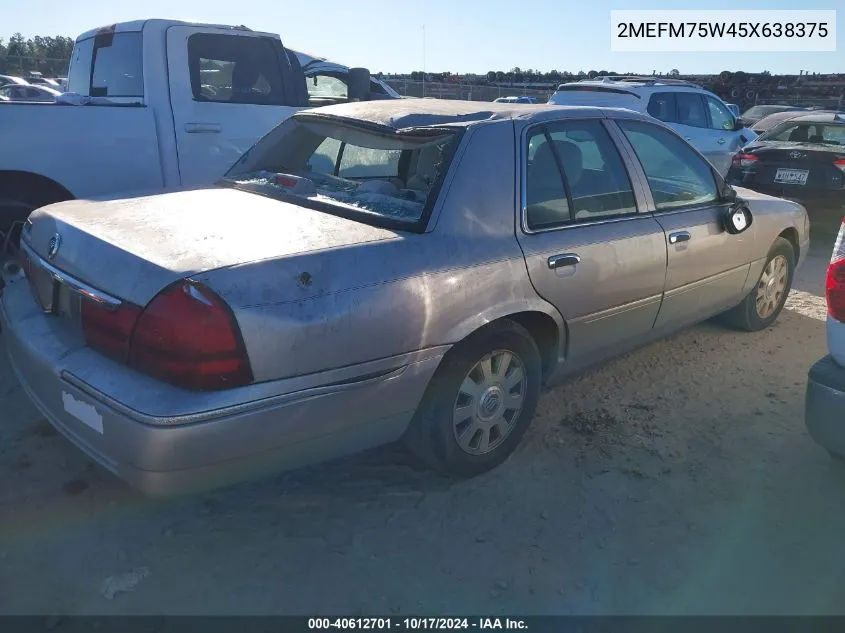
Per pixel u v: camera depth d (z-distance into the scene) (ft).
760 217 15.96
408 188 11.80
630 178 12.86
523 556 9.45
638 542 9.80
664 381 14.74
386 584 8.90
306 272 8.54
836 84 99.60
